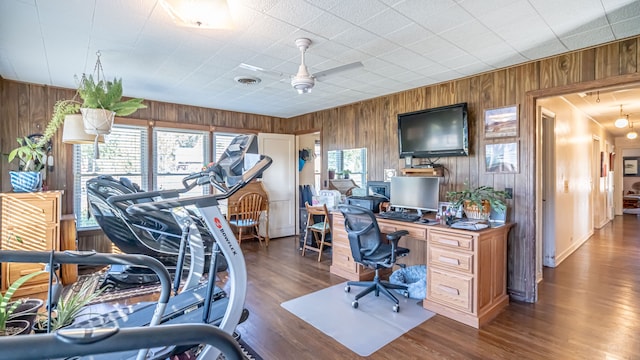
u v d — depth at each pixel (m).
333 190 5.15
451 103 3.78
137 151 4.75
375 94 4.48
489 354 2.26
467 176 3.64
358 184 4.92
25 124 3.88
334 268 4.02
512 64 3.23
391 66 3.30
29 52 2.90
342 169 5.21
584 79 2.82
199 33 2.50
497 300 2.97
